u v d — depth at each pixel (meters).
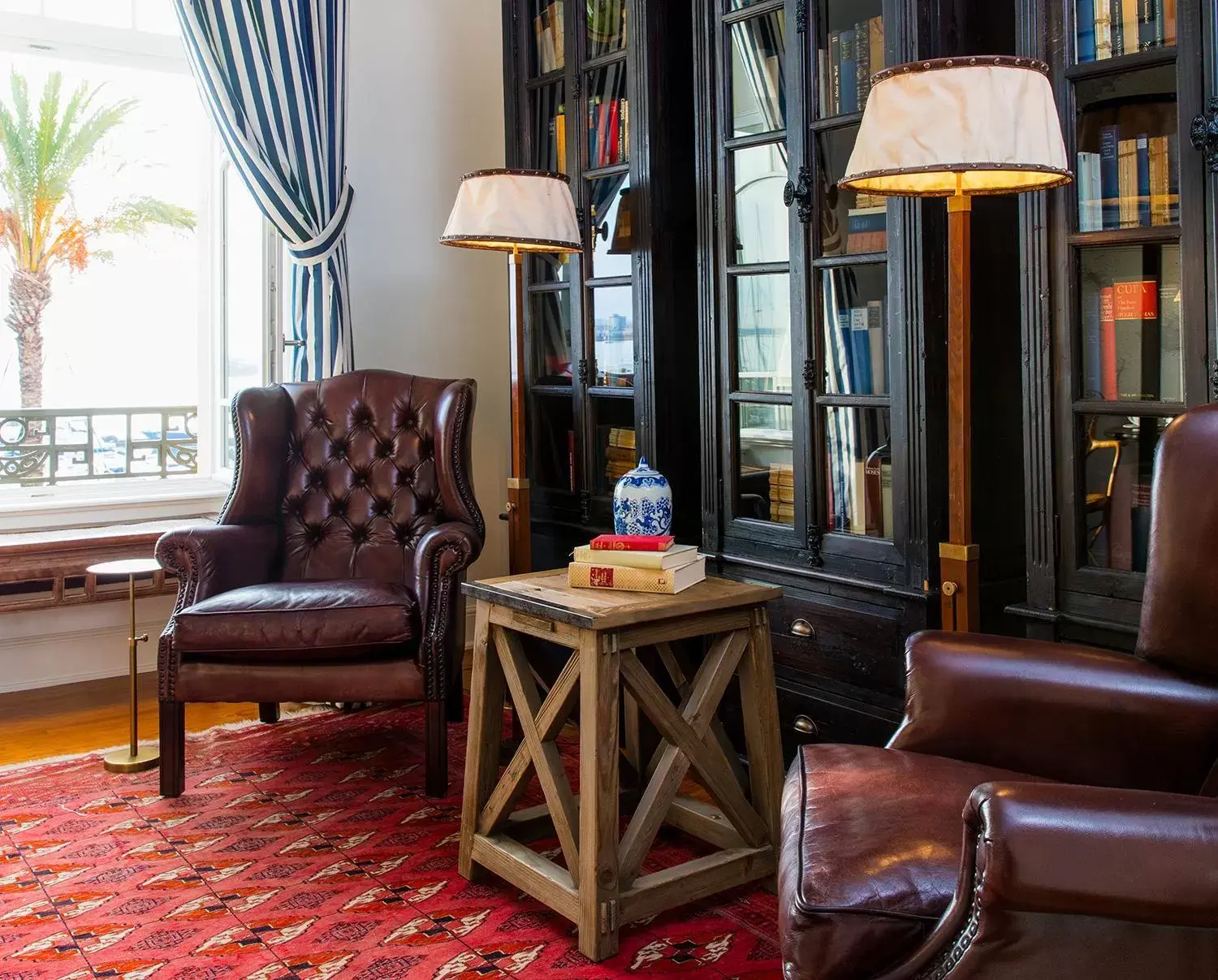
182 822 2.68
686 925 2.16
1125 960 1.13
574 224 3.16
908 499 2.47
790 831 1.49
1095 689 1.63
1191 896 1.06
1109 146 2.03
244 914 2.21
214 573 2.99
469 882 2.37
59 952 2.06
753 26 2.82
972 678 1.71
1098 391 2.08
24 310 4.13
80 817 2.71
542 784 2.18
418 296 4.21
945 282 2.41
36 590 3.59
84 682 3.86
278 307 3.78
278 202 3.62
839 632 2.67
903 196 2.16
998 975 1.15
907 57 2.40
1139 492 2.03
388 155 4.12
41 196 4.12
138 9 4.05
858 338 2.60
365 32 4.04
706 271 2.99
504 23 3.74
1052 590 2.15
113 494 4.10
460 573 3.36
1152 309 2.00
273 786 2.92
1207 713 1.57
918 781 1.54
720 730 2.36
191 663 2.80
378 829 2.64
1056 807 1.11
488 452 4.40
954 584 2.12
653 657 2.71
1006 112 1.82
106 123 4.23
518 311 3.23
